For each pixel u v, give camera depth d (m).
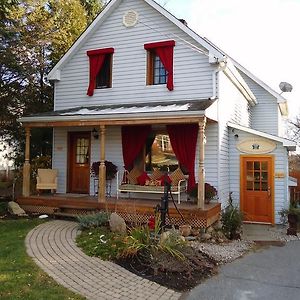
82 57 14.19
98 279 5.92
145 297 5.37
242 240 9.84
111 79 13.55
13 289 5.14
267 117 18.22
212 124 11.76
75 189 13.95
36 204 12.03
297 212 11.32
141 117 10.52
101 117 11.08
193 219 9.62
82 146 14.01
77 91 14.17
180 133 11.95
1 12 14.01
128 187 11.27
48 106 18.36
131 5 13.30
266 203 12.52
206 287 6.01
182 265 6.68
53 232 8.91
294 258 8.08
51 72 14.53
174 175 11.52
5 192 16.95
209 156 11.72
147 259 6.75
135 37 13.18
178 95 12.27
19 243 7.68
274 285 6.20
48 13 18.83
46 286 5.37
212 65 11.80
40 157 17.72
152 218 9.03
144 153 12.76
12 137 17.97
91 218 9.23
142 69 12.98
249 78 18.41
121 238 7.67
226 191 12.55
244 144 12.84
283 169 12.32
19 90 16.95
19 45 16.03
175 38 12.44
